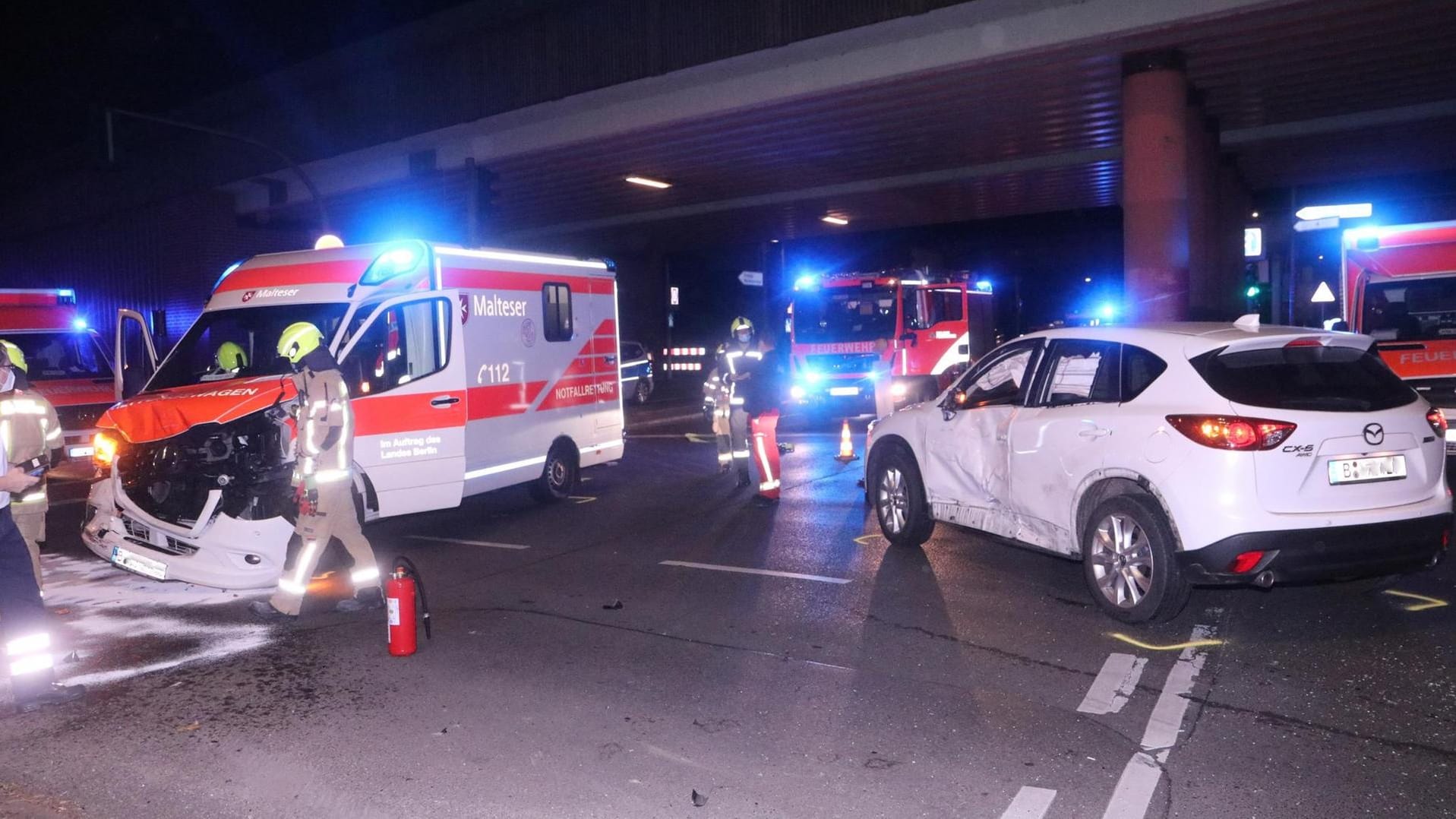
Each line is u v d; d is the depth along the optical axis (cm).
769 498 1032
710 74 1841
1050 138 2177
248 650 589
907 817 376
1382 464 556
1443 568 700
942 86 1750
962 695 496
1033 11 1559
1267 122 2202
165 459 695
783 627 614
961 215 3228
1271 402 549
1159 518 571
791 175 2538
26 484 493
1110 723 457
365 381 802
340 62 2402
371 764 430
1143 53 1616
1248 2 1416
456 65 2180
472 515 1009
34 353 1371
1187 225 1664
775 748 439
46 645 505
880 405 1908
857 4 1633
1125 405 600
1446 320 1129
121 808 395
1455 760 413
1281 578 540
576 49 1973
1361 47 1625
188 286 2947
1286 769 408
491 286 945
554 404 1036
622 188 2703
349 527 661
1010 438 682
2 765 436
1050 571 727
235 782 416
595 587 721
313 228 3225
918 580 711
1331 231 1285
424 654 576
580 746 445
